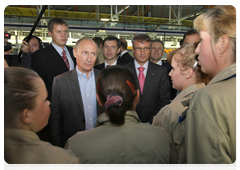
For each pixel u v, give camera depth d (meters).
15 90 0.54
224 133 0.54
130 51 6.71
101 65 2.73
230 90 0.56
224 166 0.54
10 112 0.54
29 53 2.65
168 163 0.75
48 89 2.21
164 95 2.11
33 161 0.53
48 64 2.20
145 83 2.08
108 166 0.70
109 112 0.74
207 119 0.56
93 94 1.72
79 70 1.70
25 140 0.55
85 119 1.71
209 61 0.68
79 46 1.64
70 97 1.63
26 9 6.38
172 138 0.81
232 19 0.58
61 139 1.73
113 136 0.73
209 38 0.65
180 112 0.90
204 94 0.59
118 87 0.73
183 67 0.98
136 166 0.72
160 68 2.14
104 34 6.67
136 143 0.73
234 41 0.59
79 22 6.41
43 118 0.63
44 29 6.62
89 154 0.70
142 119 2.09
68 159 0.57
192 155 0.61
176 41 7.81
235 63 0.60
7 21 5.78
